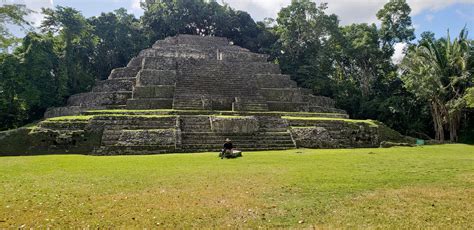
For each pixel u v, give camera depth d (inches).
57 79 1397.6
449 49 1279.5
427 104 1385.3
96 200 321.1
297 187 362.9
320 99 1417.3
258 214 273.0
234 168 502.9
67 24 1486.2
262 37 2074.3
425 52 1305.4
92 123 852.6
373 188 354.6
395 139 1043.3
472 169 472.7
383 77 1691.7
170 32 2086.6
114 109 1185.4
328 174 435.2
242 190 354.6
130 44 1819.6
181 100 1149.7
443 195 323.0
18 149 792.3
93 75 1732.3
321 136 916.0
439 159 593.0
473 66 1237.1
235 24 2139.5
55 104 1379.2
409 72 1378.0
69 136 816.3
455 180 391.9
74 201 317.7
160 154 754.8
